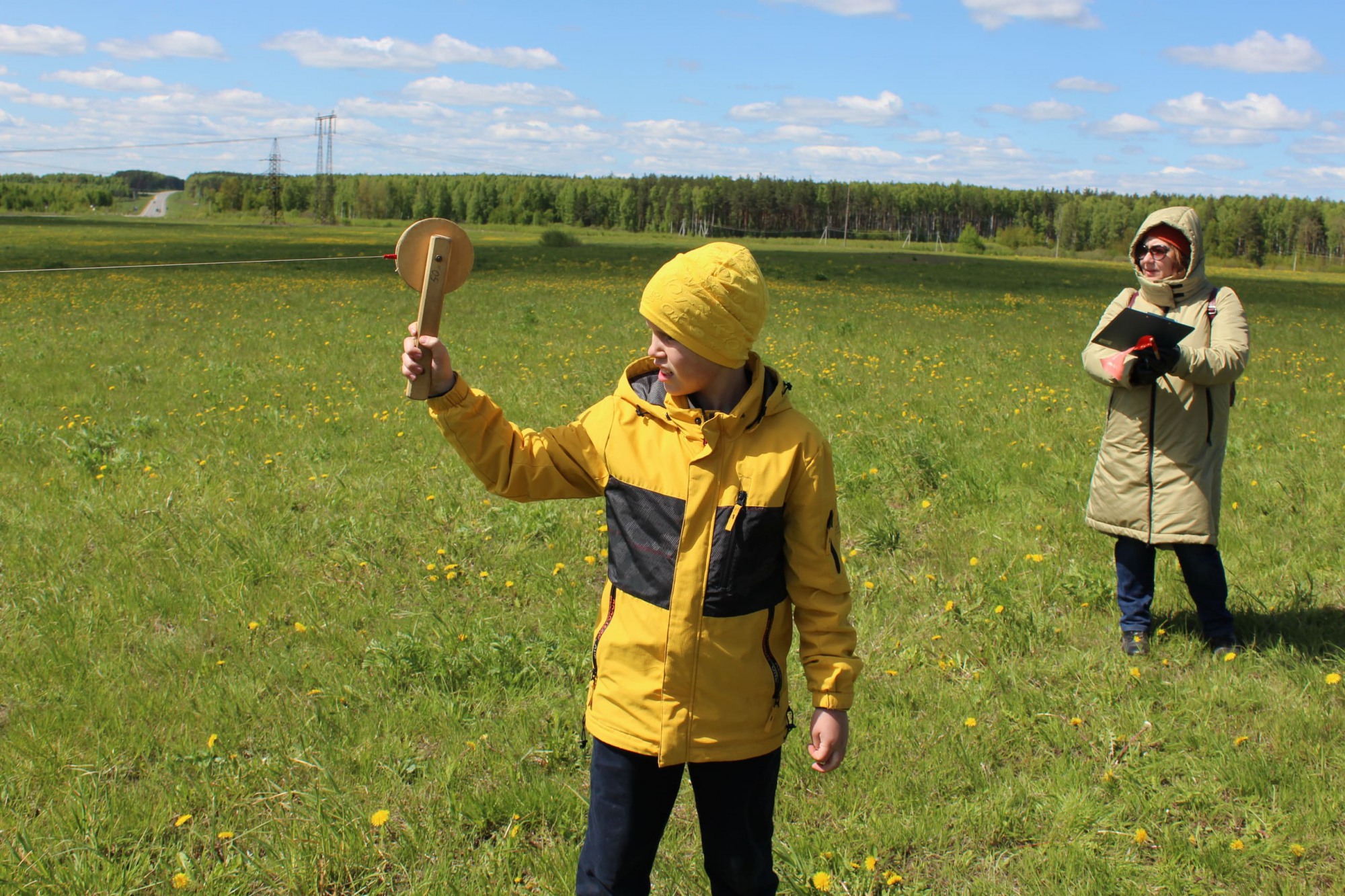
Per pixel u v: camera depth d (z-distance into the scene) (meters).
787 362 12.28
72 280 24.86
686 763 2.11
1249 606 4.47
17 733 3.32
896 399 9.60
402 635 4.00
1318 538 5.36
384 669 3.82
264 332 14.64
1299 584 4.65
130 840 2.84
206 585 4.61
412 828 2.87
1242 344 3.87
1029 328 18.19
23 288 22.31
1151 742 3.36
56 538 5.14
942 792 3.11
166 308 18.28
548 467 2.13
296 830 2.83
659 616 2.01
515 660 3.88
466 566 5.00
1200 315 4.04
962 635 4.21
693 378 2.02
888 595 4.67
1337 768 3.17
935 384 10.63
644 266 36.59
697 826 2.89
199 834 2.88
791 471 2.03
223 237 61.94
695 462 2.01
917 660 3.99
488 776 3.18
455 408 2.04
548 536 5.39
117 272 28.75
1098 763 3.26
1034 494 6.16
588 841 2.16
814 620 2.08
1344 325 21.67
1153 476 3.95
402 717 3.48
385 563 4.99
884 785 3.07
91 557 5.00
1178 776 3.19
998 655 4.04
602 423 2.13
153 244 47.91
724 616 2.00
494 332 14.93
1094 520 4.17
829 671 2.04
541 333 14.91
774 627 2.08
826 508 2.06
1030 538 5.39
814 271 37.44
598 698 2.10
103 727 3.39
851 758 3.24
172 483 6.17
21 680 3.73
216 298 20.41
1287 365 13.45
